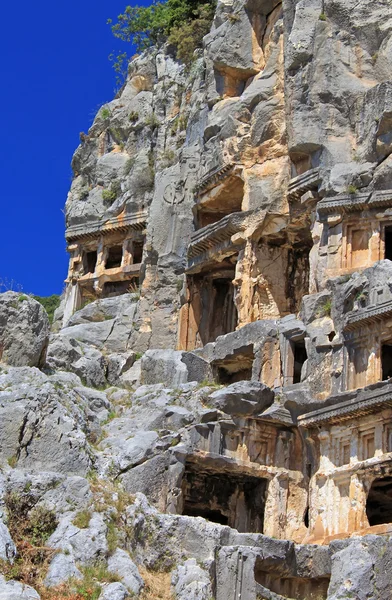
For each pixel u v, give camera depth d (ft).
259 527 118.93
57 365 127.34
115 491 101.71
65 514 96.32
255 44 145.07
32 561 91.45
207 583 95.91
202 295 143.23
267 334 123.75
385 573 96.27
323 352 117.91
